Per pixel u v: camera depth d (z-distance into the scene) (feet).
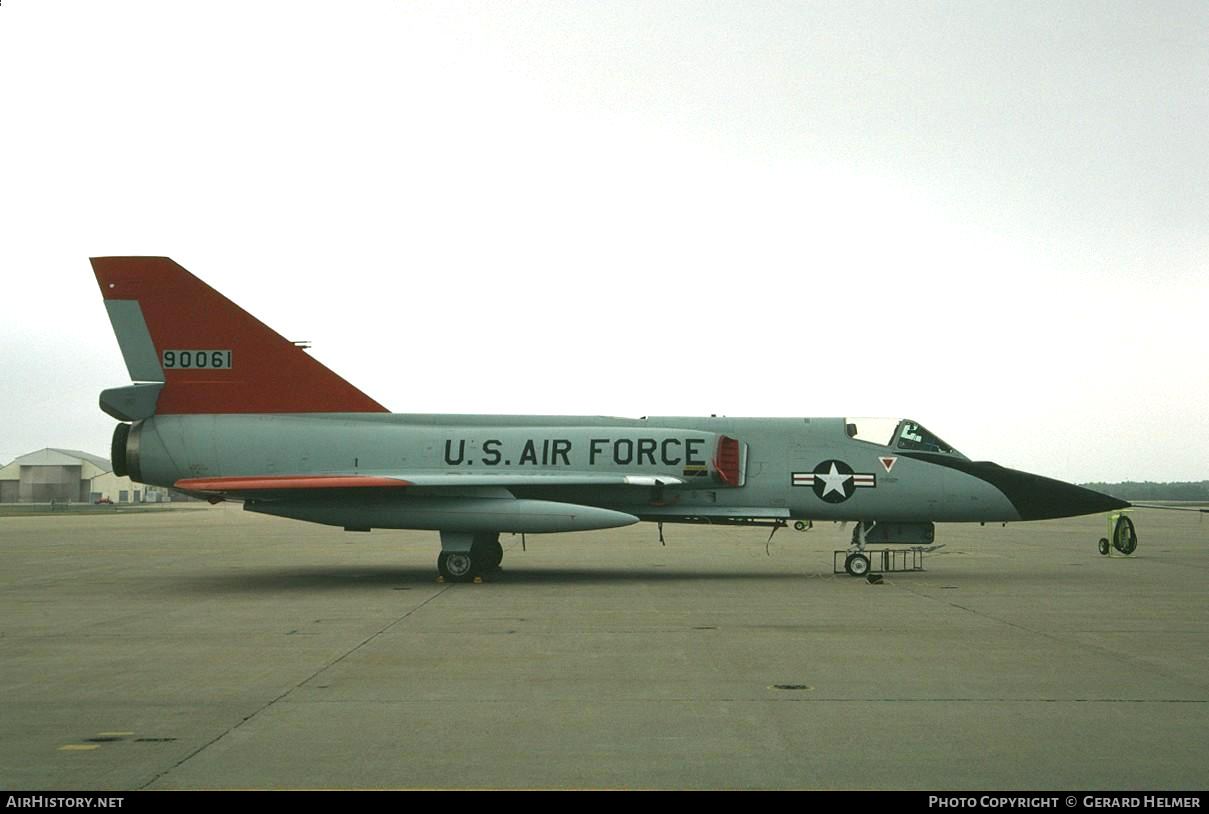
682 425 65.51
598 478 60.80
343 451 63.31
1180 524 173.37
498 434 63.62
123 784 19.61
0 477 462.19
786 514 63.72
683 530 146.72
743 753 21.72
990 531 147.02
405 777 20.02
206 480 59.88
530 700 26.94
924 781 19.74
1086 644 36.19
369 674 30.68
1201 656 33.68
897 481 63.16
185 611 46.68
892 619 42.98
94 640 37.81
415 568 72.49
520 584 59.47
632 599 50.96
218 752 21.88
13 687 28.94
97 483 469.16
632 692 27.94
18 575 67.21
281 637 38.32
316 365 65.16
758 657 33.50
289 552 91.66
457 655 34.04
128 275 64.85
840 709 25.81
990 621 42.34
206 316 64.90
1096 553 90.12
